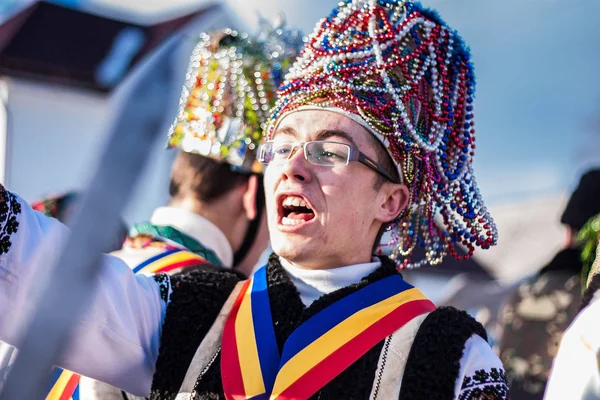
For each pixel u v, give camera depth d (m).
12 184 5.99
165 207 2.04
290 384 1.29
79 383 1.60
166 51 0.53
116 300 1.36
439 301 4.38
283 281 1.44
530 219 5.59
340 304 1.37
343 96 1.45
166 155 2.18
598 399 1.46
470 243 1.61
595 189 2.74
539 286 2.79
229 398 1.32
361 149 1.43
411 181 1.50
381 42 1.50
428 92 1.54
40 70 5.93
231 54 2.12
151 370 1.42
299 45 2.19
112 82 5.94
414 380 1.26
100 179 0.51
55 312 0.53
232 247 2.07
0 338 1.24
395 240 1.64
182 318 1.43
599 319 1.50
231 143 2.06
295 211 1.44
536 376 2.71
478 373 1.29
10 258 1.22
